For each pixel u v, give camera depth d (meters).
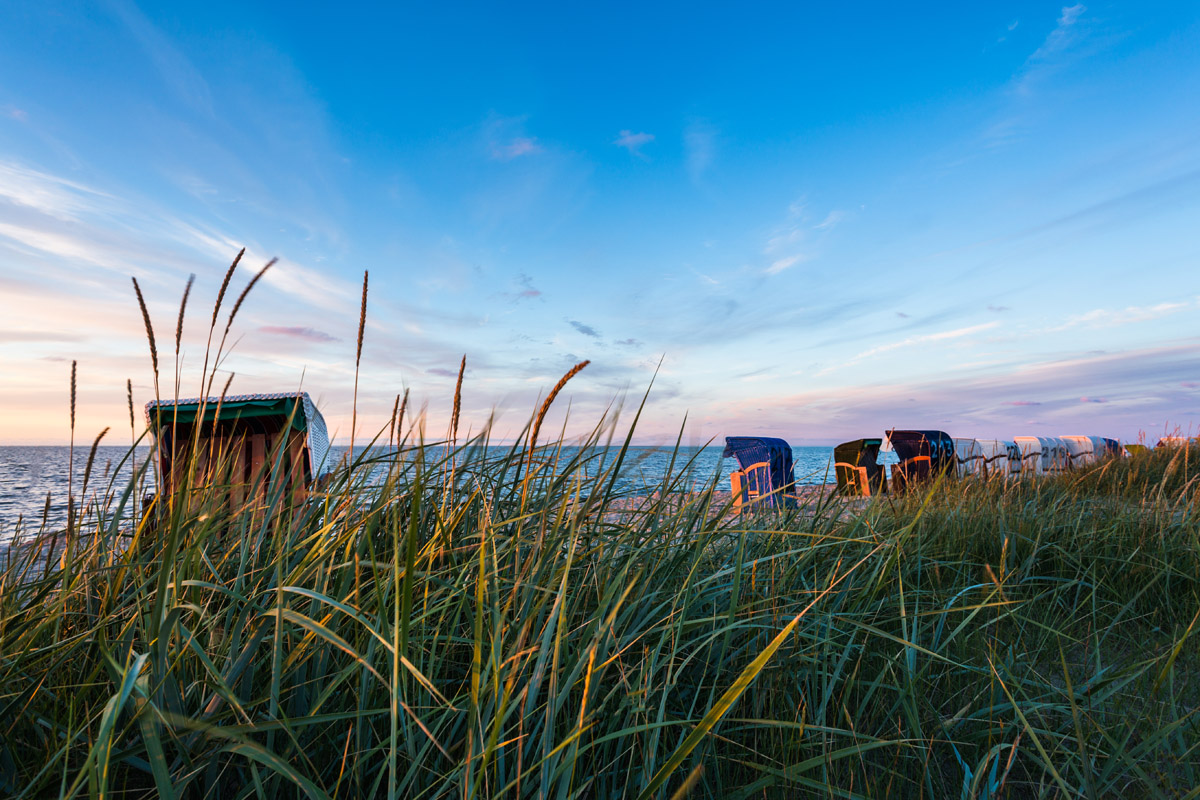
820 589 2.63
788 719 2.02
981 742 2.13
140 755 1.36
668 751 1.77
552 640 1.66
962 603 3.19
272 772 1.36
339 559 1.80
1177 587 3.93
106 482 1.92
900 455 10.31
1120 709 2.31
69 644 1.54
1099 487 7.64
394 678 1.08
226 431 4.17
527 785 1.35
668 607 2.21
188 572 1.56
